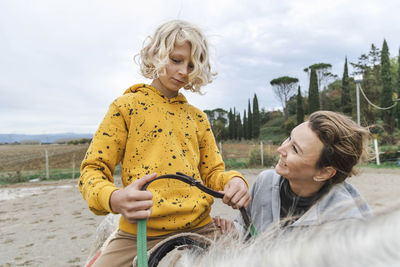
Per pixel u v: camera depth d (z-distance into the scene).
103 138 1.14
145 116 1.21
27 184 9.26
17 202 6.43
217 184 1.27
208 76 1.33
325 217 0.45
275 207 1.24
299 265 0.35
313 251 0.35
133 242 1.12
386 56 21.58
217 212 4.65
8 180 10.39
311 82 28.66
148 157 1.17
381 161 11.04
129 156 1.18
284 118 43.72
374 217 0.33
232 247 0.54
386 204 0.34
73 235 3.94
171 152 1.19
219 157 1.44
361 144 1.08
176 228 1.12
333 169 1.06
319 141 1.04
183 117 1.31
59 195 7.09
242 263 0.45
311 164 1.05
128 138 1.19
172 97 1.34
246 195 1.08
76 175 11.09
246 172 9.90
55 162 15.65
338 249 0.33
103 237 1.67
